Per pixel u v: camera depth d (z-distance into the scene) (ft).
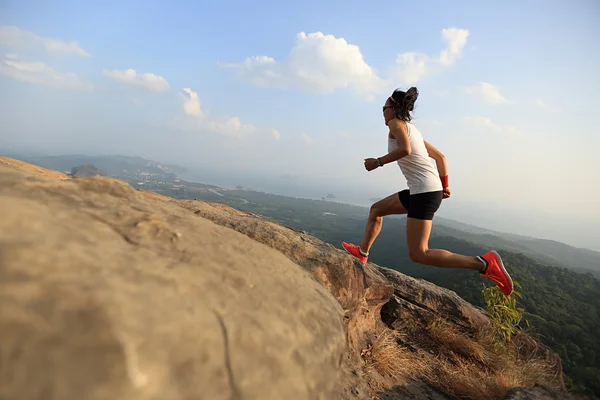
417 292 15.21
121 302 1.85
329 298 4.56
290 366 2.57
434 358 12.00
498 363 12.44
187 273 2.63
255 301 2.97
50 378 1.37
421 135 9.14
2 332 1.37
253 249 4.19
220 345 2.18
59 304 1.61
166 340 1.88
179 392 1.74
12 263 1.65
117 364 1.56
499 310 13.66
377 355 10.38
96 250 2.22
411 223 8.84
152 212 3.61
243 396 2.04
